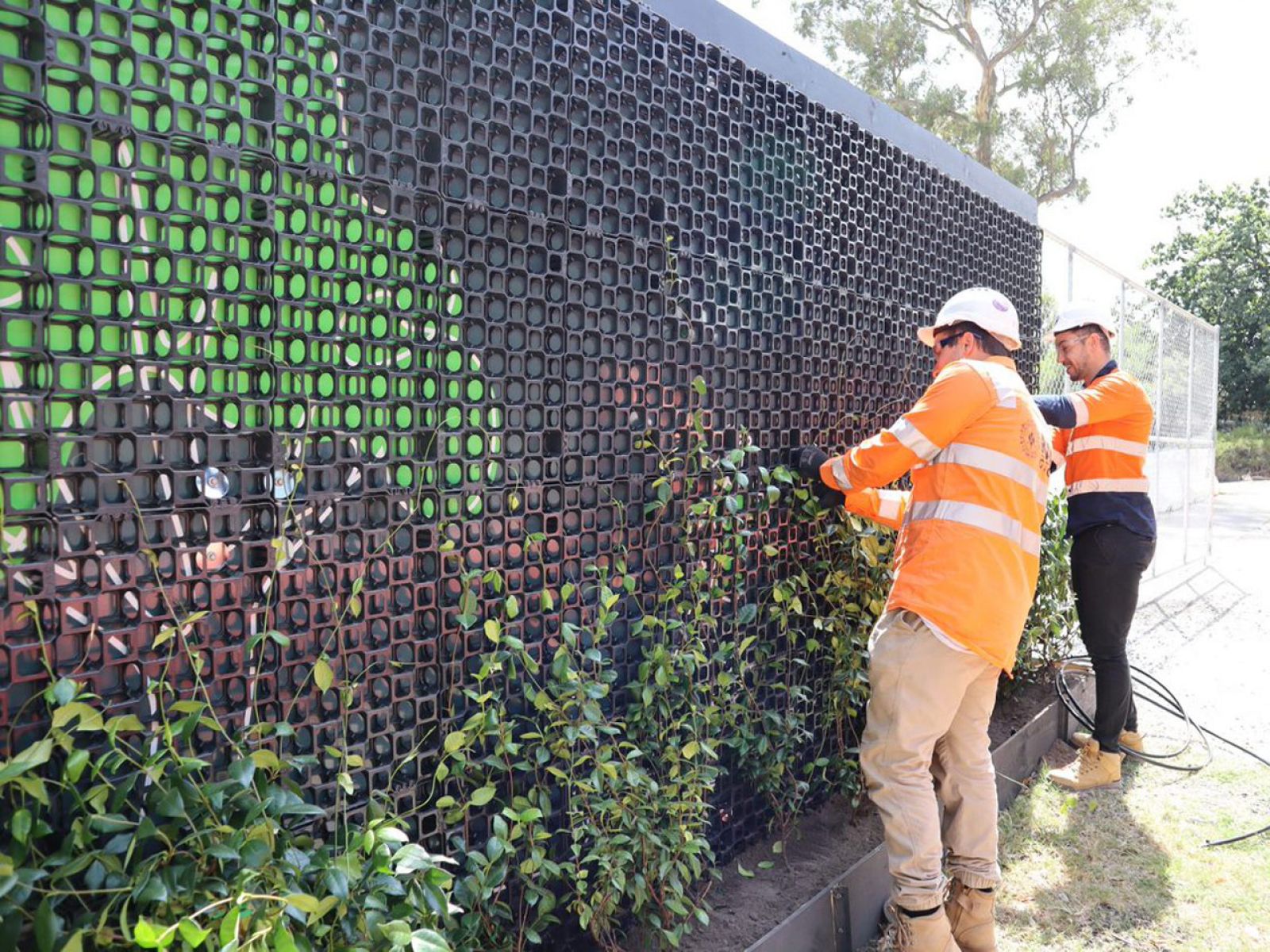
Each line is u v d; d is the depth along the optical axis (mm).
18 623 1613
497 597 2498
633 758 2787
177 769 1652
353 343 2115
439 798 2344
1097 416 4449
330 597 2072
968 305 3287
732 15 3463
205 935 1416
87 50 1642
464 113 2334
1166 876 3783
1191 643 7543
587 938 2818
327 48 2027
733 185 3387
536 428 2584
